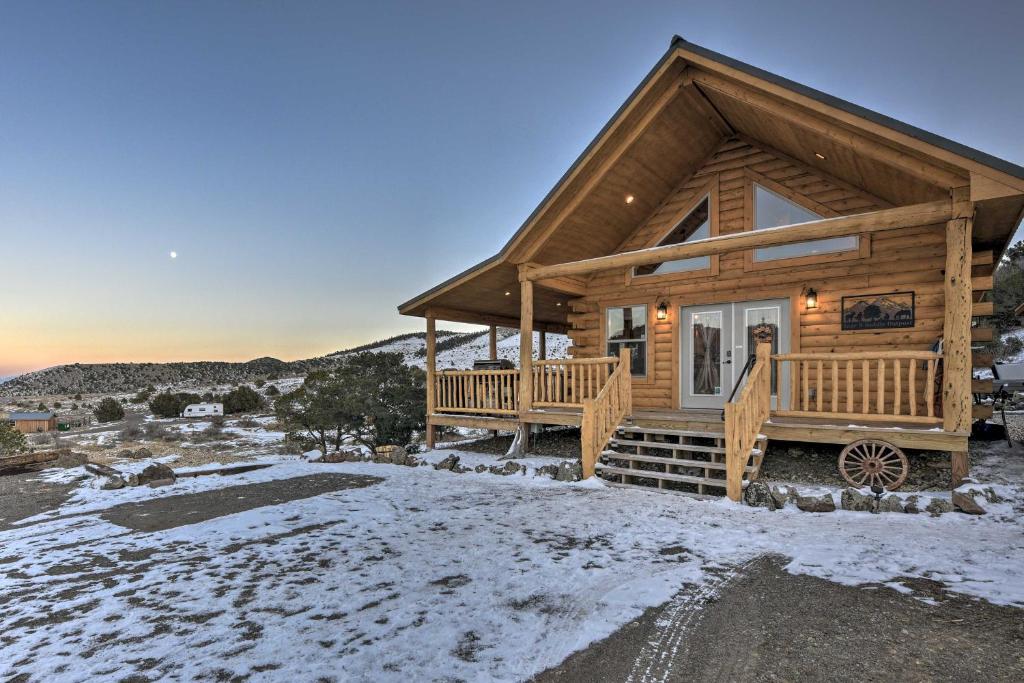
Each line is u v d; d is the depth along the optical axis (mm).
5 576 4258
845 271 8734
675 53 7711
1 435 20688
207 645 3025
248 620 3346
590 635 3102
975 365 7371
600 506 6125
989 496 5562
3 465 9789
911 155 6379
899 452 6348
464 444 12266
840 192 8844
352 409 21516
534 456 9703
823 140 7539
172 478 8492
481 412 10961
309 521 5672
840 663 2758
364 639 3070
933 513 5363
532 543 4801
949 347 6184
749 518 5539
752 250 9586
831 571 4020
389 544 4840
